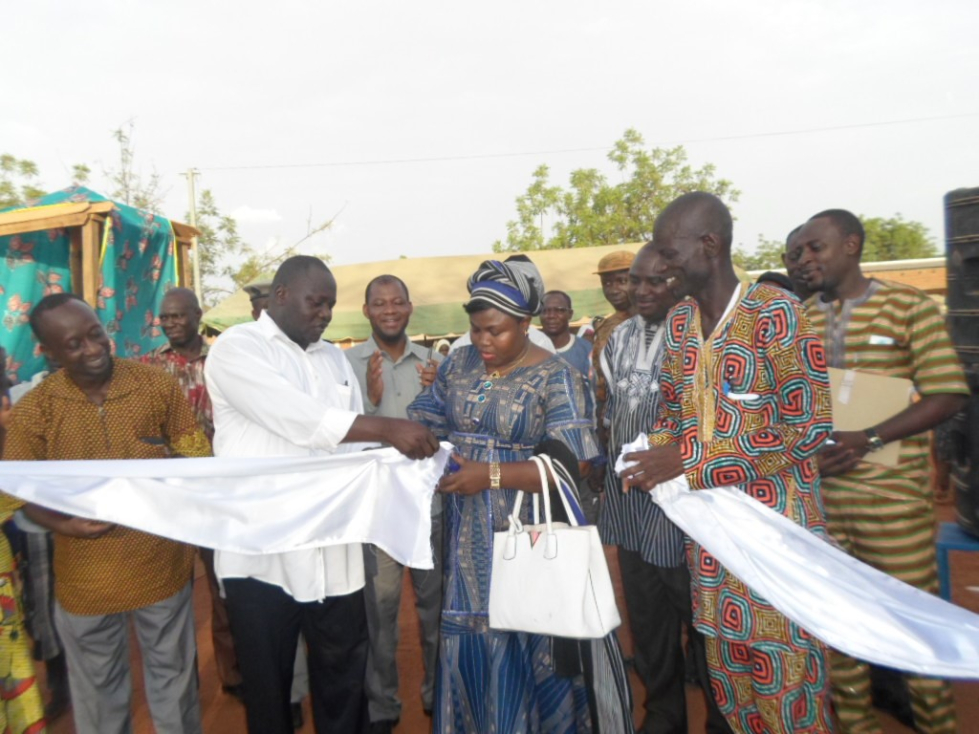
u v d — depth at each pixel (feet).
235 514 8.80
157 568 9.84
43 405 9.55
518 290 8.96
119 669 10.25
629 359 11.46
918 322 9.94
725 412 8.01
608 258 16.33
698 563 8.60
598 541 8.49
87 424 9.65
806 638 8.04
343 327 47.06
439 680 9.40
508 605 8.43
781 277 11.85
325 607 9.92
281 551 8.84
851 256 10.48
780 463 7.81
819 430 7.72
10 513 9.04
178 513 8.67
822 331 10.92
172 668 10.32
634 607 11.53
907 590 7.76
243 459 8.82
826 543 7.88
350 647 10.11
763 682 8.14
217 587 13.53
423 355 14.57
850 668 10.90
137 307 23.26
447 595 9.41
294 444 9.61
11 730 9.09
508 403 9.12
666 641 11.40
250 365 9.19
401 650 16.33
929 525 10.39
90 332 9.21
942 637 7.53
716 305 8.22
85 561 9.56
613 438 11.50
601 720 8.71
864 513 10.39
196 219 84.84
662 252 8.20
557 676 9.25
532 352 9.48
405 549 8.89
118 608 9.64
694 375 8.32
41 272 20.98
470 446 9.38
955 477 10.96
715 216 8.03
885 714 12.66
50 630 13.43
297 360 9.87
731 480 7.83
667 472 8.10
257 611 9.51
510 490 9.18
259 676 9.62
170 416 10.45
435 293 47.65
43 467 8.31
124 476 8.41
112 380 9.82
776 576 7.83
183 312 15.25
